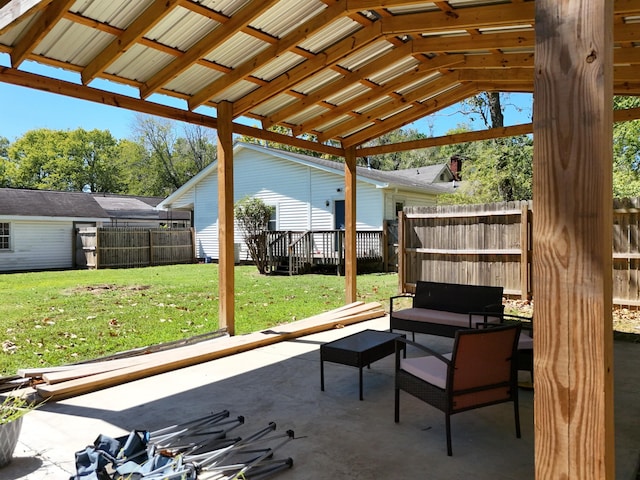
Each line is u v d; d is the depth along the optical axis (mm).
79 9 3725
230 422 3254
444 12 4254
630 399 3701
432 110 6988
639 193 13453
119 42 4137
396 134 37062
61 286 11164
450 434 2826
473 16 4137
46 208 18719
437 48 4949
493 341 2898
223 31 4227
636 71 4973
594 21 1335
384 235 14750
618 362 4734
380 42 5090
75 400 3803
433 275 9383
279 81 5402
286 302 8766
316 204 16141
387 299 9023
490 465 2678
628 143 15008
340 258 13703
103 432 3172
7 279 13078
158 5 3787
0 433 2645
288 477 2555
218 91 5254
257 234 14328
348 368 4688
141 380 4320
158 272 14891
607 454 1330
